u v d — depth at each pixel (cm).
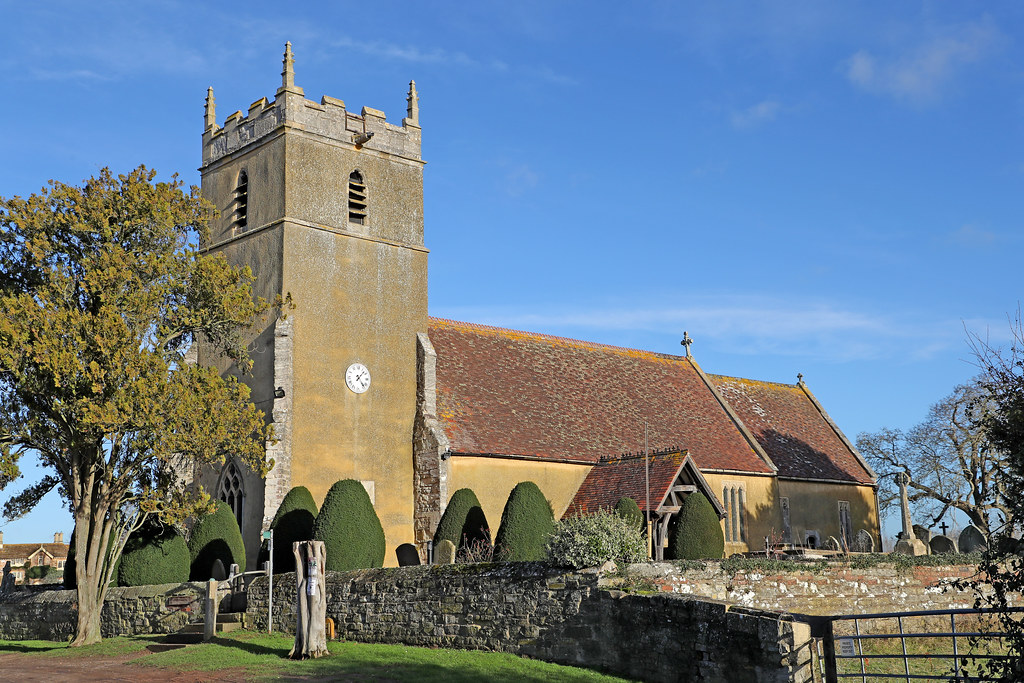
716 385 5078
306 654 2261
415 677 1988
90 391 2728
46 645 2908
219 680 2022
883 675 1681
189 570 3300
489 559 3041
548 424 4056
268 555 3219
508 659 2180
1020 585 1498
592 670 2086
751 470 4388
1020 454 1488
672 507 3509
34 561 8850
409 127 4047
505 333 4478
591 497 3747
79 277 2953
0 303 2781
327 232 3728
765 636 1825
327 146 3784
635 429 4300
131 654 2519
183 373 2850
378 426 3722
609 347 4862
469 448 3697
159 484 3052
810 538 4619
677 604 1980
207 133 4059
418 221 4016
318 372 3606
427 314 4000
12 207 2881
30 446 2862
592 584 2147
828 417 5378
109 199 2966
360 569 2772
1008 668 1513
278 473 3441
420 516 3684
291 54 3744
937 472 5075
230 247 3825
